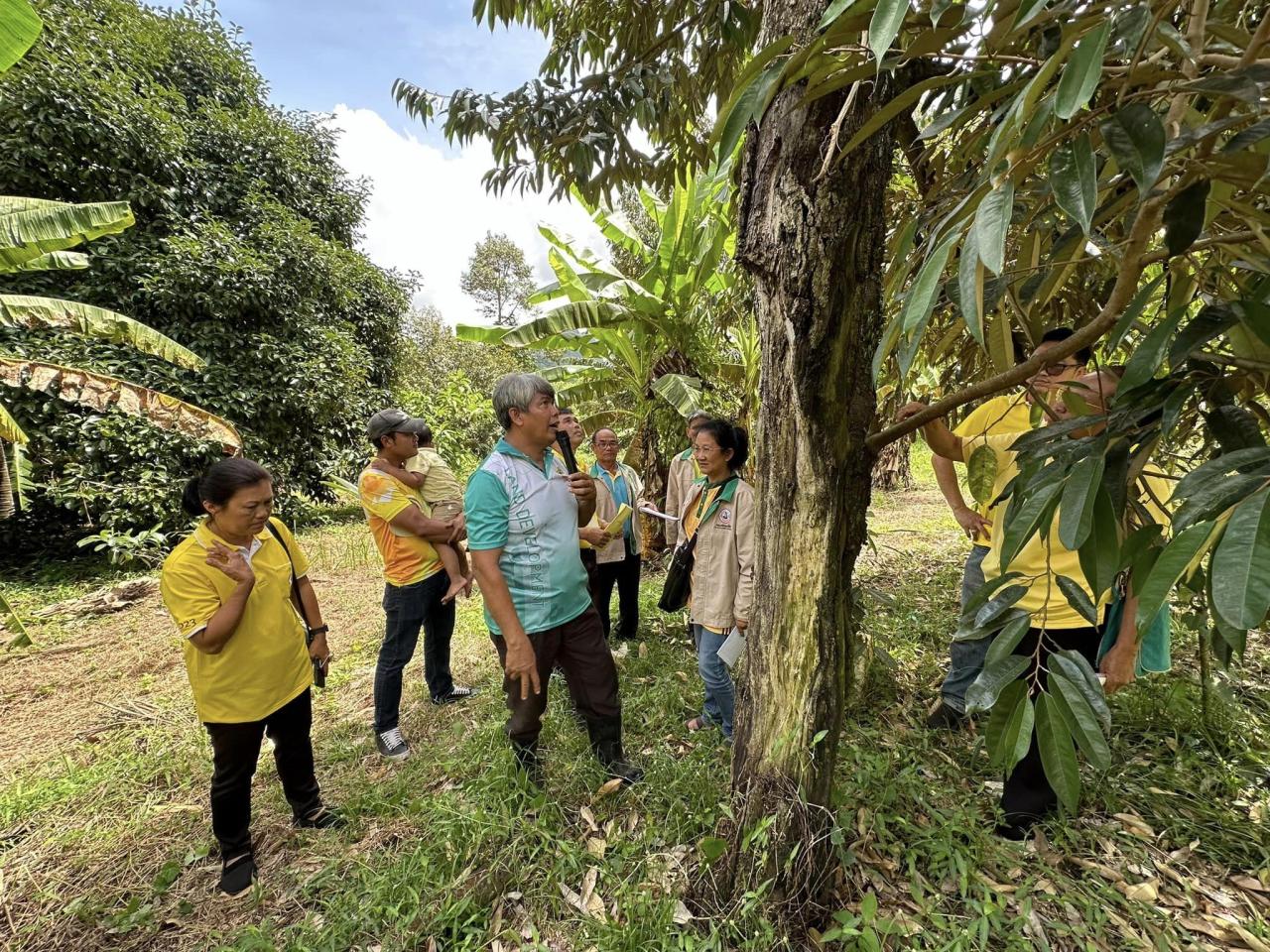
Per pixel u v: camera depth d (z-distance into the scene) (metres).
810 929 1.41
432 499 2.92
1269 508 0.63
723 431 2.28
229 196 8.30
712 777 2.04
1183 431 1.47
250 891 1.84
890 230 2.58
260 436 7.73
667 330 5.17
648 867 1.68
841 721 1.51
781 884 1.42
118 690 3.47
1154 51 0.94
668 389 4.77
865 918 1.32
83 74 6.40
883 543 5.53
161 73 8.38
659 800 1.99
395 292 10.95
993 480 1.66
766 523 1.50
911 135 1.95
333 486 8.59
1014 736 1.05
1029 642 1.90
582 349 5.54
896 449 8.40
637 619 3.79
